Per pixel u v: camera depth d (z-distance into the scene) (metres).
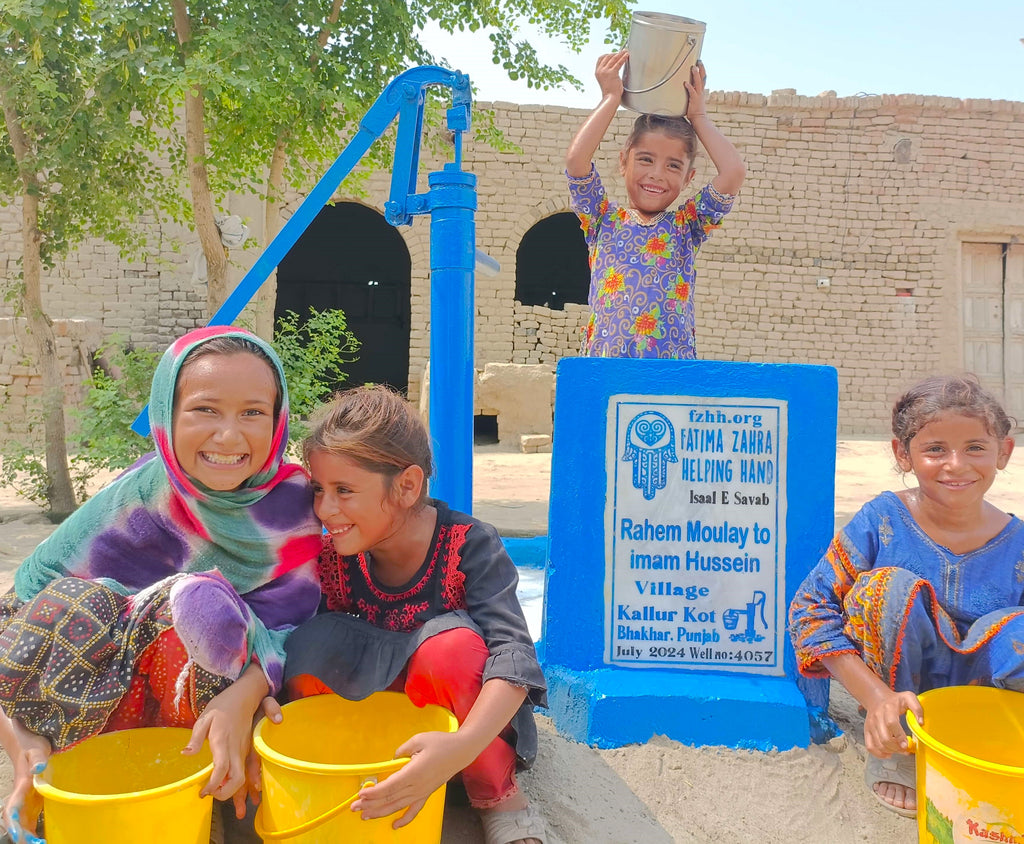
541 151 13.33
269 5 6.23
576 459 2.67
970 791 1.75
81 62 6.08
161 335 12.76
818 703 2.66
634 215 3.39
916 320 13.90
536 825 1.93
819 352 13.78
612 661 2.67
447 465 3.00
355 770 1.57
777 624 2.67
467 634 1.87
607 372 2.66
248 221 12.10
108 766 1.84
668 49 3.15
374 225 18.80
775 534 2.68
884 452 11.14
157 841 1.58
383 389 2.10
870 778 2.27
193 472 1.88
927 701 2.05
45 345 6.77
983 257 14.13
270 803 1.65
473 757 1.69
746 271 13.63
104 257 12.63
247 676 1.83
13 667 1.71
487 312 13.14
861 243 13.80
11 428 10.55
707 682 2.57
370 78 7.05
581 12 7.65
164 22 6.63
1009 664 2.06
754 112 13.59
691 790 2.26
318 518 2.05
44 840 1.67
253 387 1.88
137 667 1.86
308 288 18.84
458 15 7.46
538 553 4.91
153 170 7.73
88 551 1.99
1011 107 13.77
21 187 6.71
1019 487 8.17
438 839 1.80
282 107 6.22
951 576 2.27
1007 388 14.08
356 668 1.94
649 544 2.68
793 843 2.06
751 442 2.69
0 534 6.08
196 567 2.02
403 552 2.07
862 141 13.75
